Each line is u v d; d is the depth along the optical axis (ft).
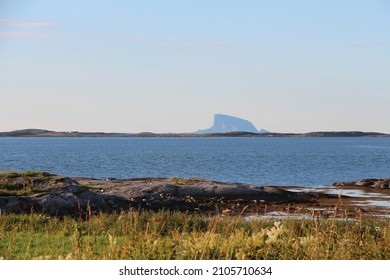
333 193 166.61
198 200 136.77
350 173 280.51
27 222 73.67
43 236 62.39
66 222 72.38
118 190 134.82
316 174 270.87
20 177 121.60
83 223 72.18
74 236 48.08
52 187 114.83
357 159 421.18
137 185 149.07
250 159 417.08
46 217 79.25
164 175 270.05
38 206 98.53
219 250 44.29
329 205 135.03
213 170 298.56
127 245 44.16
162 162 376.48
